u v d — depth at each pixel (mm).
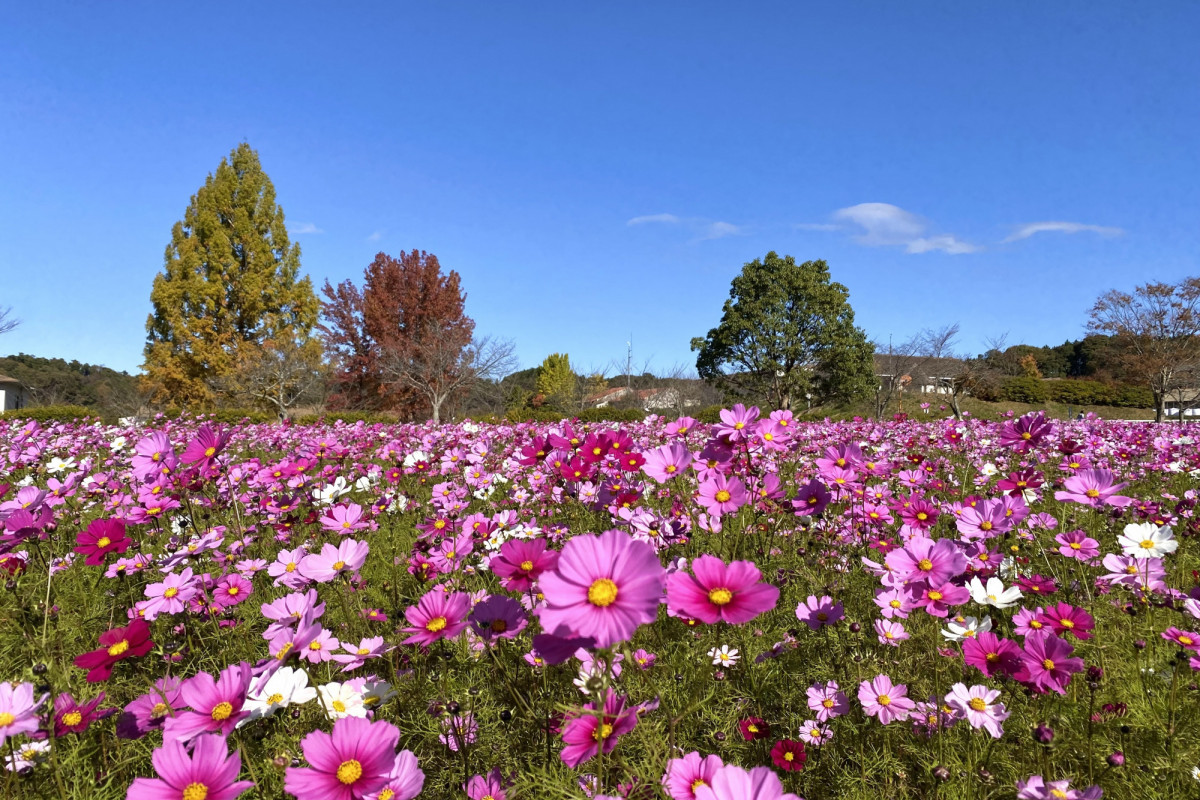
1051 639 1654
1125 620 2426
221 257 32125
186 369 31156
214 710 1331
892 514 3455
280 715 1635
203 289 31359
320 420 11805
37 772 1623
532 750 1725
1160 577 2207
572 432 3455
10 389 43656
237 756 1146
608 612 1051
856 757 1759
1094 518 3518
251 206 33406
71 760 1676
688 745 1771
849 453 3191
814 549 3084
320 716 1610
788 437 2717
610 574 1099
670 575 1299
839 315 28969
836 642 2186
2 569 2756
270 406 30219
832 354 28203
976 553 2174
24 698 1432
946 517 3309
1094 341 58094
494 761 1709
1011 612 2463
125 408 30219
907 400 30844
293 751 1550
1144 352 29359
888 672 2035
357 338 31797
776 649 2197
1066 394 40156
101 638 1650
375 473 4695
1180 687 2004
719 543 2869
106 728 1903
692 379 35000
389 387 30781
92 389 50406
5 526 2447
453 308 32188
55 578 3016
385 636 2285
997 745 1746
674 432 3287
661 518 2787
